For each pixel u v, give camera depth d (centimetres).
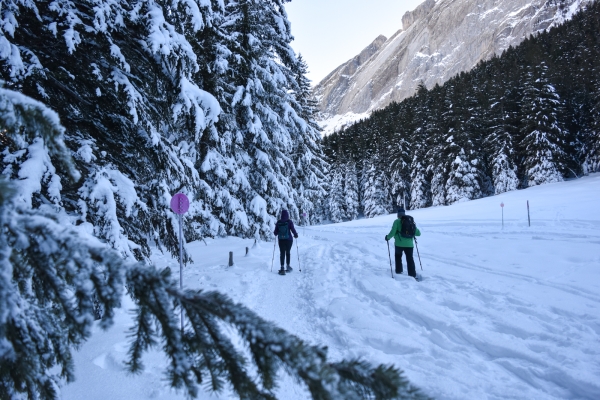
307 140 2034
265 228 1337
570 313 428
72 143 455
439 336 396
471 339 380
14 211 105
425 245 1051
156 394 262
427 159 4062
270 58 1447
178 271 817
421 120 4441
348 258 955
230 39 1086
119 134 546
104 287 104
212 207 1212
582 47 4756
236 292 622
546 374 304
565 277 580
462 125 3566
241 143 1273
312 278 739
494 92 4025
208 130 982
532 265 674
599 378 283
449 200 3509
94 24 419
